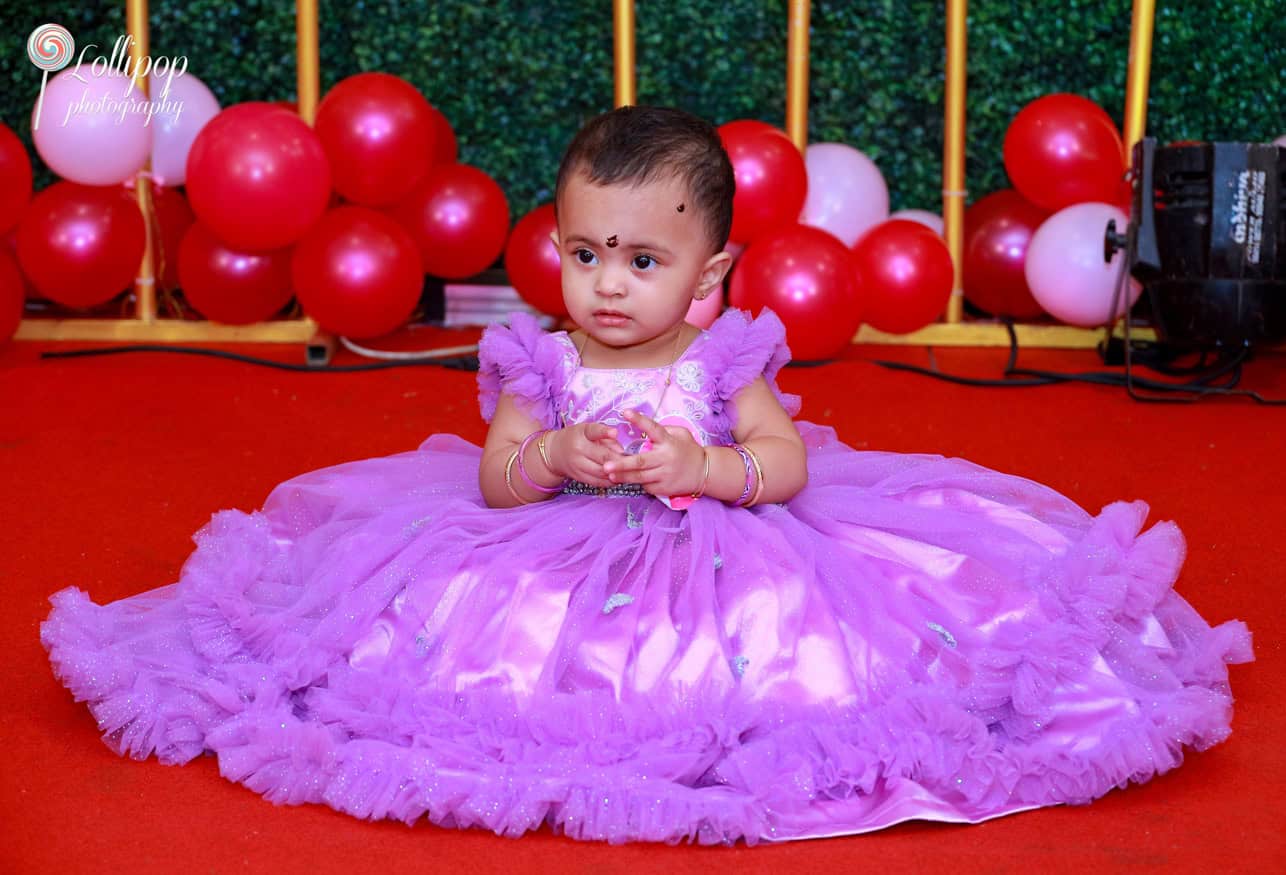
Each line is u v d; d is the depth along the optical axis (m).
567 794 1.56
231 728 1.70
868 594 1.76
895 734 1.63
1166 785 1.71
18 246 4.18
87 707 1.89
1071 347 4.67
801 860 1.52
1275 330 3.88
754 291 3.98
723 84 5.21
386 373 4.12
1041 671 1.70
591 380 1.93
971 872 1.49
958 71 4.68
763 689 1.67
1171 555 1.89
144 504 2.82
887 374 4.15
